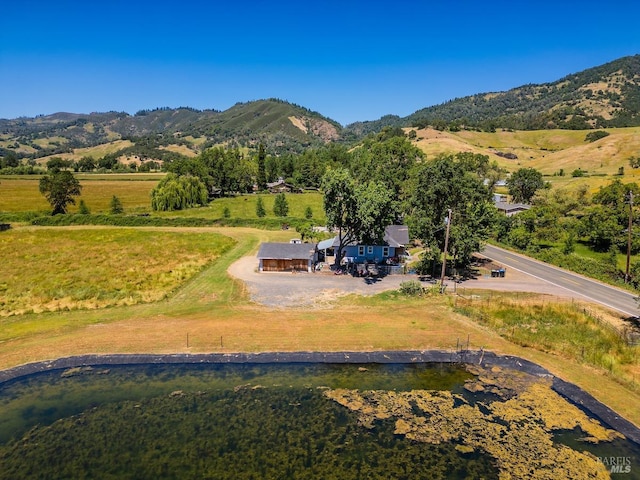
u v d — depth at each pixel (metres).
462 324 36.50
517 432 23.08
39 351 31.39
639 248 64.88
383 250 57.50
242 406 25.48
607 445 22.03
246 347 32.19
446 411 24.98
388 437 22.70
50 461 21.00
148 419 24.30
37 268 57.38
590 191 105.25
